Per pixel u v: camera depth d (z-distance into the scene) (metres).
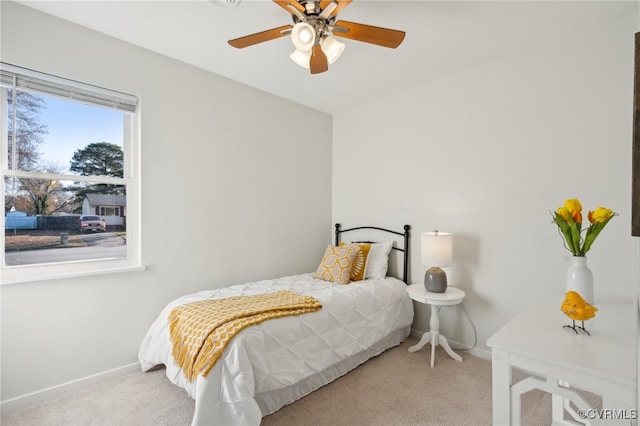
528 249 2.45
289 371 1.86
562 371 1.10
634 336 1.31
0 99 1.93
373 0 1.87
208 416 1.53
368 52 2.49
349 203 3.83
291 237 3.55
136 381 2.21
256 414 1.57
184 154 2.67
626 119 2.05
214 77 2.86
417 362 2.57
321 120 3.89
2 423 1.76
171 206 2.59
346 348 2.26
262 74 2.88
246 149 3.12
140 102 2.43
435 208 3.01
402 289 2.97
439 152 2.98
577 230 1.61
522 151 2.47
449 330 2.88
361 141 3.69
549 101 2.35
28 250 2.04
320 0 1.64
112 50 2.29
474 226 2.74
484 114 2.68
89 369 2.17
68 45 2.11
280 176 3.43
